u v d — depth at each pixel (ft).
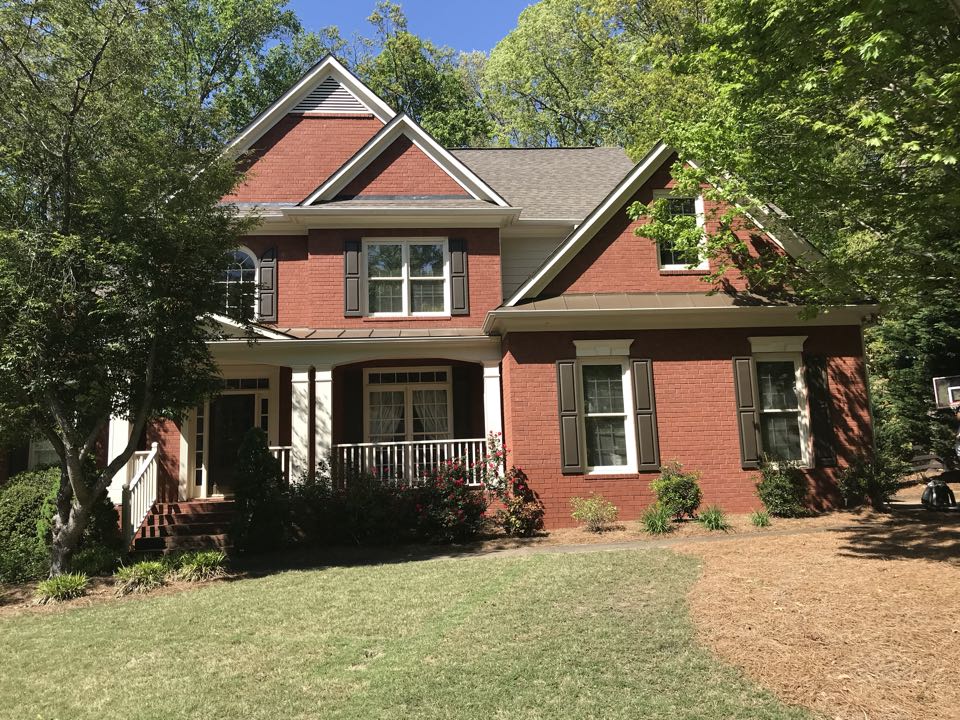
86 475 35.45
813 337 43.80
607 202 44.83
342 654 19.89
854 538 32.07
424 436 50.42
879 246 34.32
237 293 35.50
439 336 44.91
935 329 61.67
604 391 43.06
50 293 29.66
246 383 49.65
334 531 38.96
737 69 30.96
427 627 21.94
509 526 39.91
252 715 16.17
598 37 100.89
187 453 46.29
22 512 35.86
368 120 55.52
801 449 42.98
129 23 34.06
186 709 16.63
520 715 15.61
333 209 47.62
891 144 28.37
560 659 18.63
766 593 23.39
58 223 31.91
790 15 25.96
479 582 27.35
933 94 24.20
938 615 20.12
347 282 48.29
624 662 18.31
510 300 42.88
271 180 53.78
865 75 25.80
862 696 15.99
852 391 43.42
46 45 31.86
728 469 42.11
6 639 23.32
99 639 22.57
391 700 16.57
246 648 20.85
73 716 16.66
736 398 42.83
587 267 44.50
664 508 39.58
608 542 35.94
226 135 37.83
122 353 32.01
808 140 29.96
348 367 50.65
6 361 29.07
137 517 38.91
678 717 15.37
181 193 32.27
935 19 24.00
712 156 34.65
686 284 44.78
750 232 45.03
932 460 63.21
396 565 32.45
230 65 97.86
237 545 37.27
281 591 27.76
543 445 41.83
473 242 49.78
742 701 16.02
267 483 37.86
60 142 32.01
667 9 78.23
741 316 43.14
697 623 20.99
